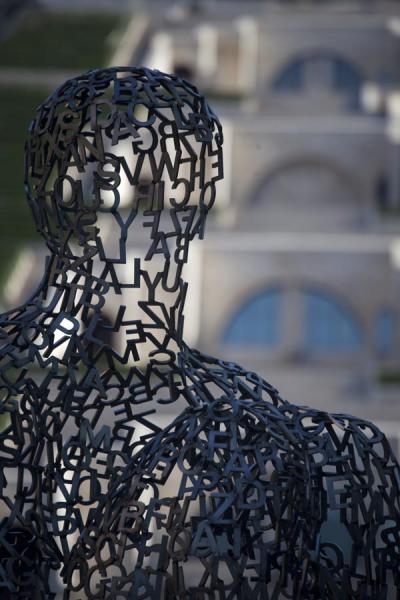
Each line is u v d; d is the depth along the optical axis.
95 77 11.33
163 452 10.71
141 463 10.70
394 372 48.59
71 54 78.38
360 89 79.69
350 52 79.94
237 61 81.75
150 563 21.83
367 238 56.94
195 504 24.36
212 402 10.97
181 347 11.48
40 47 79.44
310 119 67.44
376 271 54.66
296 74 80.44
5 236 51.41
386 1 87.50
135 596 10.50
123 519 10.59
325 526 21.44
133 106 11.12
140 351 40.06
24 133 65.31
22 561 11.44
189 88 11.36
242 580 10.53
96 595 10.78
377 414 42.81
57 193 11.39
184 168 50.44
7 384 11.22
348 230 62.44
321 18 79.94
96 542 10.80
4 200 56.22
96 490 11.19
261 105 74.12
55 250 11.48
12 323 11.35
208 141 11.30
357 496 11.02
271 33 79.94
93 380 11.32
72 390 11.33
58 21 83.81
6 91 70.56
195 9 86.50
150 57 81.12
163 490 26.61
